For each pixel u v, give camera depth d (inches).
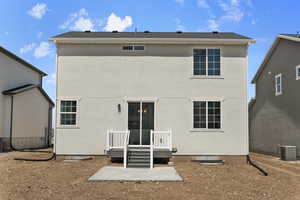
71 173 383.6
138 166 436.8
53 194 274.7
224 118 507.5
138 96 512.1
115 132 482.3
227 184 328.8
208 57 519.2
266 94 749.3
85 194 275.3
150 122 509.7
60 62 517.3
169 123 506.6
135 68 516.7
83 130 507.8
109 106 511.5
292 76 615.5
